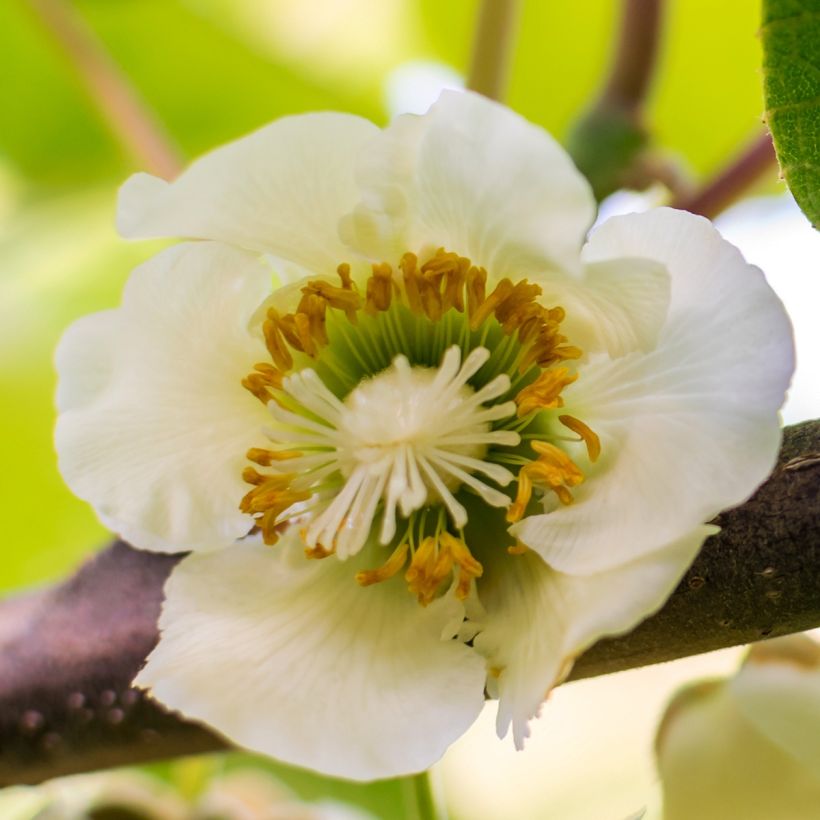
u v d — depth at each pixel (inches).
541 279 10.3
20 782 11.1
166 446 10.6
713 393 10.0
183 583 10.5
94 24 14.6
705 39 14.7
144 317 10.5
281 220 10.3
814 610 10.1
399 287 10.6
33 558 14.2
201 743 10.9
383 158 10.1
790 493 10.1
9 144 14.9
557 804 13.9
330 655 10.3
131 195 10.2
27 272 14.4
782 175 10.4
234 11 14.6
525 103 15.2
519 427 10.6
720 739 11.5
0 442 14.2
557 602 10.1
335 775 10.0
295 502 10.5
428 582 10.4
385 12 14.7
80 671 10.9
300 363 10.7
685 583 10.2
